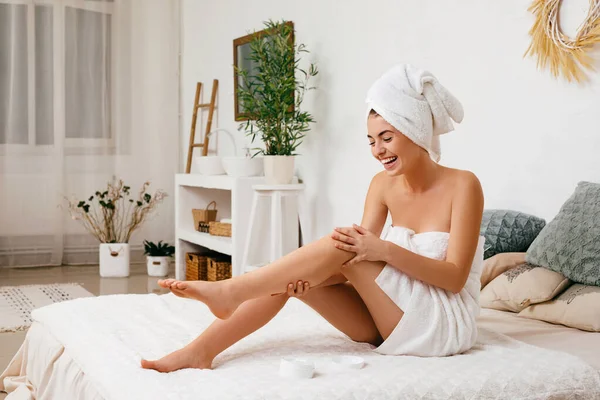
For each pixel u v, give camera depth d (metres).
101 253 5.44
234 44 5.30
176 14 6.20
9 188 5.73
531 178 3.02
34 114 5.76
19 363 2.59
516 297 2.47
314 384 1.62
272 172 4.32
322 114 4.38
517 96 3.07
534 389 1.71
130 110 6.07
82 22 5.88
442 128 2.04
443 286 1.92
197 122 6.14
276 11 4.86
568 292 2.38
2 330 3.69
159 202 6.18
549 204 2.94
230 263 4.95
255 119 4.61
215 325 1.85
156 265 5.54
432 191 2.06
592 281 2.33
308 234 4.36
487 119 3.23
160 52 6.15
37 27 5.75
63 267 5.85
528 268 2.54
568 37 2.82
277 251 4.33
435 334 1.89
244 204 4.49
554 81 2.90
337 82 4.23
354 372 1.73
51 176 5.82
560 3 2.86
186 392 1.58
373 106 1.98
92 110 5.93
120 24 6.01
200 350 1.81
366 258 1.87
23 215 5.77
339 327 2.03
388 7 3.81
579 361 1.85
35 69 5.75
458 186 2.02
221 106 5.66
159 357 1.86
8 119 5.70
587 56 2.75
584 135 2.78
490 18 3.19
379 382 1.65
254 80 5.03
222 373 1.72
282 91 4.33
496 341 2.04
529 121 3.02
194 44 6.12
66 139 5.88
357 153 4.08
